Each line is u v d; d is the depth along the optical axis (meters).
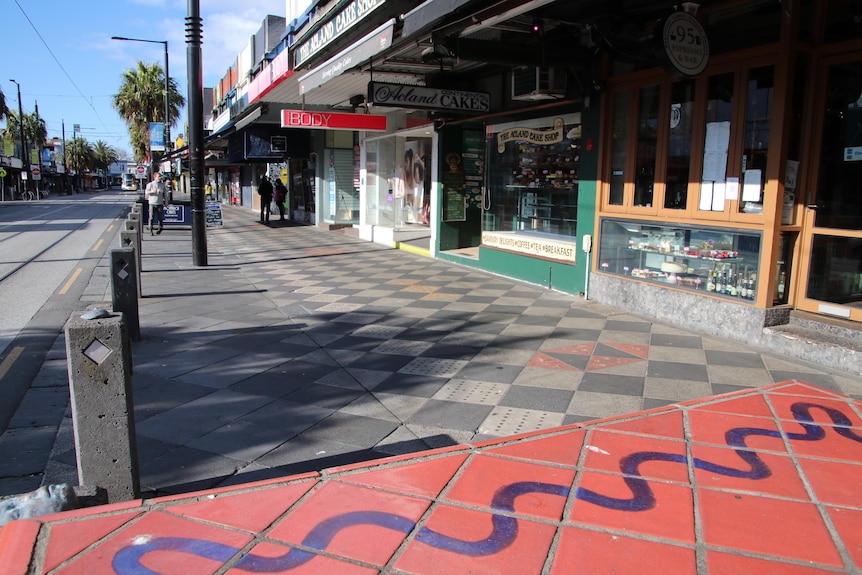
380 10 8.20
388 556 2.77
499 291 8.93
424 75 10.71
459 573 2.65
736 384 4.96
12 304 8.56
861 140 5.33
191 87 11.68
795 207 5.79
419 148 14.80
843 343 5.27
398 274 10.75
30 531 2.91
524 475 3.51
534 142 9.20
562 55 7.38
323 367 5.71
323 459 3.90
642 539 2.88
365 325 7.19
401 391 5.04
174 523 3.03
